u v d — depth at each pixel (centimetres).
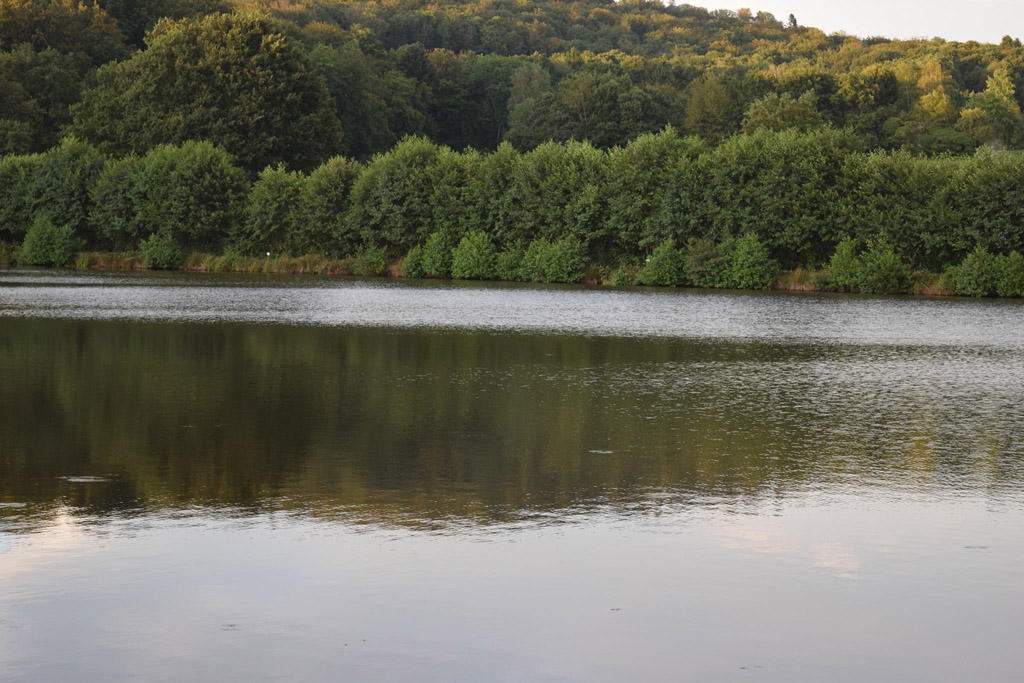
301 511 1188
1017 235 6675
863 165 7256
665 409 1984
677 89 16475
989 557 1045
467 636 834
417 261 7975
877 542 1093
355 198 8169
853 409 2012
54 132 11231
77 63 12694
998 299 6306
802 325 4181
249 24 10162
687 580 966
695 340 3459
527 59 19238
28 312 4106
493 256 7806
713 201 7356
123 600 902
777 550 1059
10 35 12294
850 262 6906
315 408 1931
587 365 2708
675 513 1201
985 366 2786
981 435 1731
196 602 898
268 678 761
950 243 6825
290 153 10306
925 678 771
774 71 15100
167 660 788
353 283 6988
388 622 860
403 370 2536
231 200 8475
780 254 7438
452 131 16688
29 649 805
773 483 1360
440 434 1684
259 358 2730
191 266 8519
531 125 14188
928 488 1344
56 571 971
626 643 825
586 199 7562
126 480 1329
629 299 5781
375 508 1205
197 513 1173
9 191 8831
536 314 4575
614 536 1102
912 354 3095
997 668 788
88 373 2367
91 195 8612
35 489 1276
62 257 8562
